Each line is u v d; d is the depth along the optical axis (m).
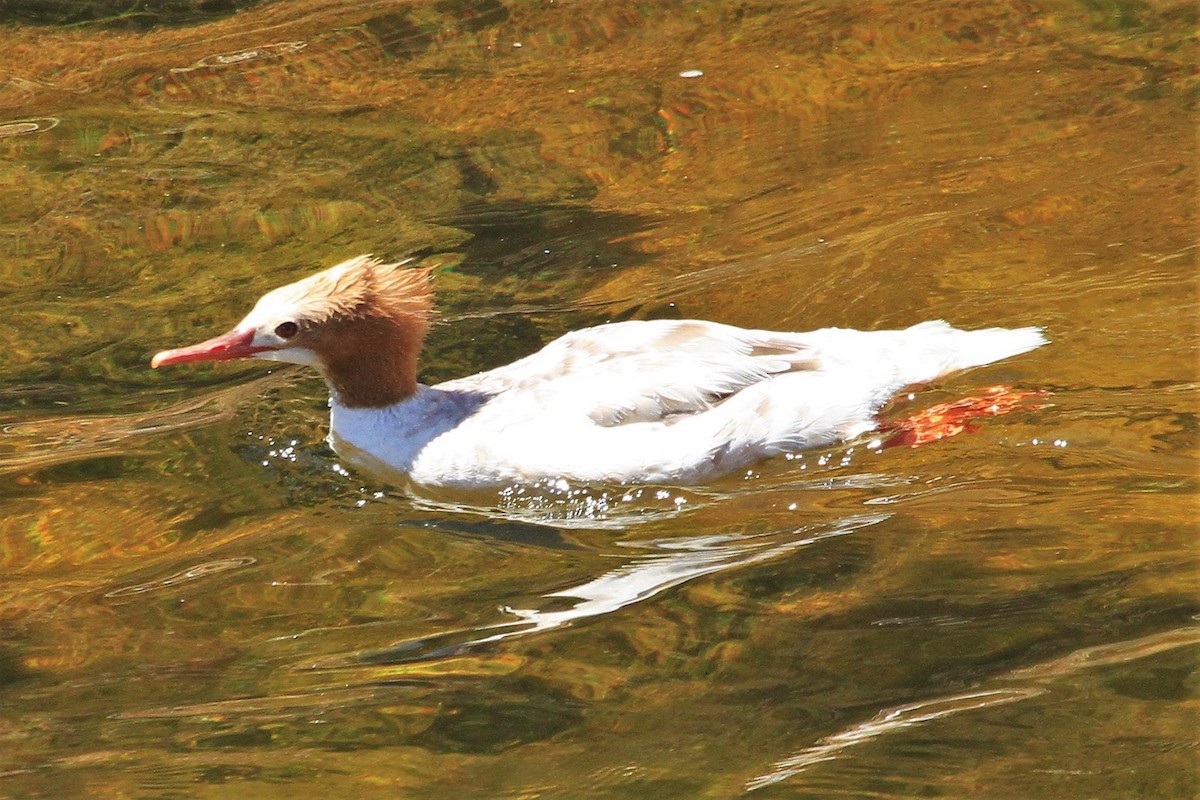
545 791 7.27
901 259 14.09
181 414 12.56
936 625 8.48
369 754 7.68
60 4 22.48
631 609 9.05
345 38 21.28
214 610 9.40
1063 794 6.94
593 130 18.11
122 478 11.40
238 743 7.85
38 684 8.58
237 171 17.75
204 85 20.14
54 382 13.30
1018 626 8.38
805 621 8.69
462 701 8.14
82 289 15.16
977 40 19.67
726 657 8.38
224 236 16.16
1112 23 19.78
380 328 11.48
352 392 11.66
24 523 10.73
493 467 10.96
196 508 10.90
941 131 17.14
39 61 21.22
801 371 11.34
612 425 10.85
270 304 11.52
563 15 21.45
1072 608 8.51
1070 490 10.00
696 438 10.72
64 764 7.72
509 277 14.73
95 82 20.42
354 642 8.91
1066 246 14.00
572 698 8.09
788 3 21.28
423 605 9.35
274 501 11.00
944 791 7.03
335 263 15.30
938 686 7.89
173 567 10.02
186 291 14.99
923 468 10.58
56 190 17.42
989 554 9.24
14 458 11.77
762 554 9.62
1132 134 16.45
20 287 15.23
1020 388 11.53
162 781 7.51
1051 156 16.14
